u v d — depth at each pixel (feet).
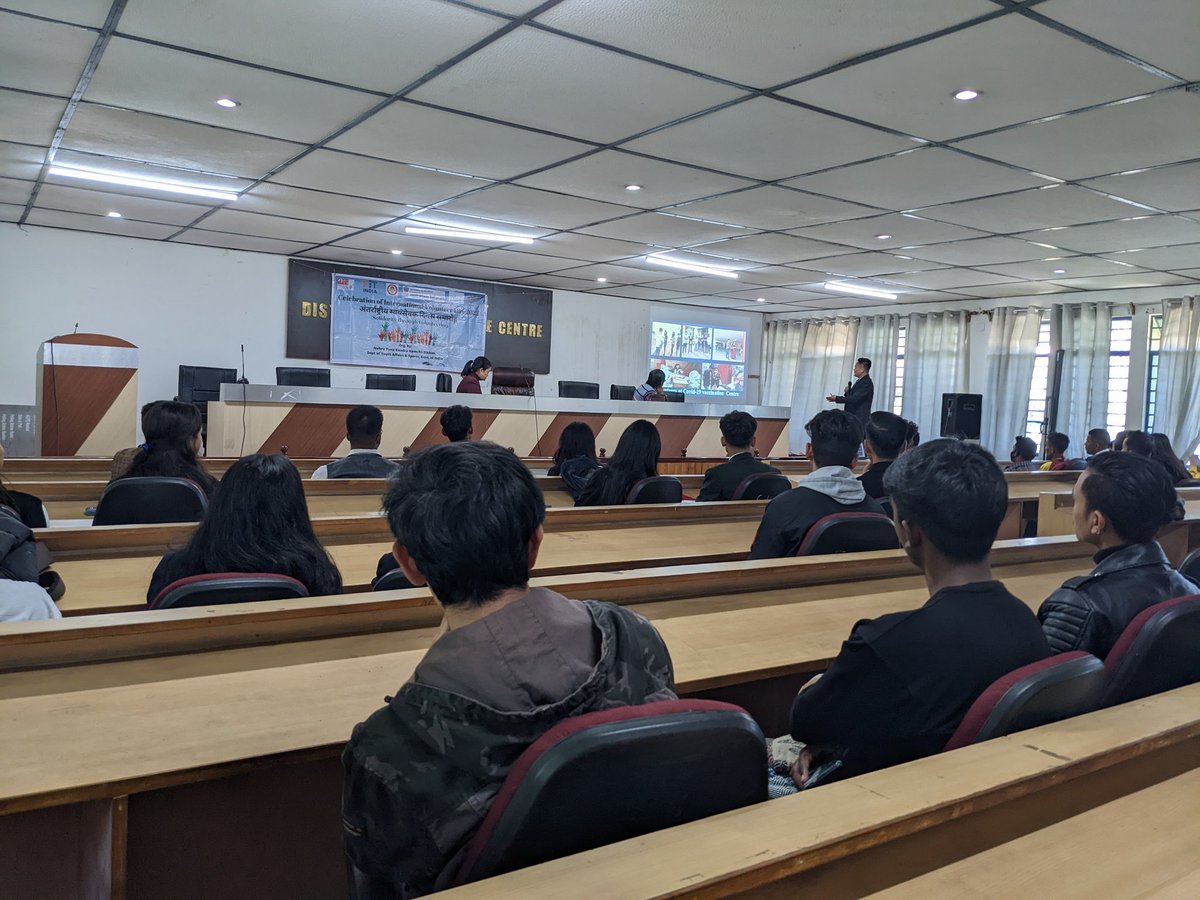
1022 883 2.69
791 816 2.61
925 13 10.78
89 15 11.60
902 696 3.73
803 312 41.65
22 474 14.71
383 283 32.78
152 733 3.80
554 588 5.86
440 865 2.62
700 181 19.12
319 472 14.03
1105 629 4.88
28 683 4.35
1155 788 3.43
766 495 13.29
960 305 36.17
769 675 5.16
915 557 4.18
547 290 36.78
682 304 40.45
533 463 20.02
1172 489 5.16
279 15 11.48
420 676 2.78
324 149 17.60
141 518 9.03
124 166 19.44
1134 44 11.39
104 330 27.84
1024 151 16.25
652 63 12.69
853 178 18.52
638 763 2.56
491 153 17.51
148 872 4.09
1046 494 13.92
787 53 12.17
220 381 28.09
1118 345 31.91
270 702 4.21
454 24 11.60
